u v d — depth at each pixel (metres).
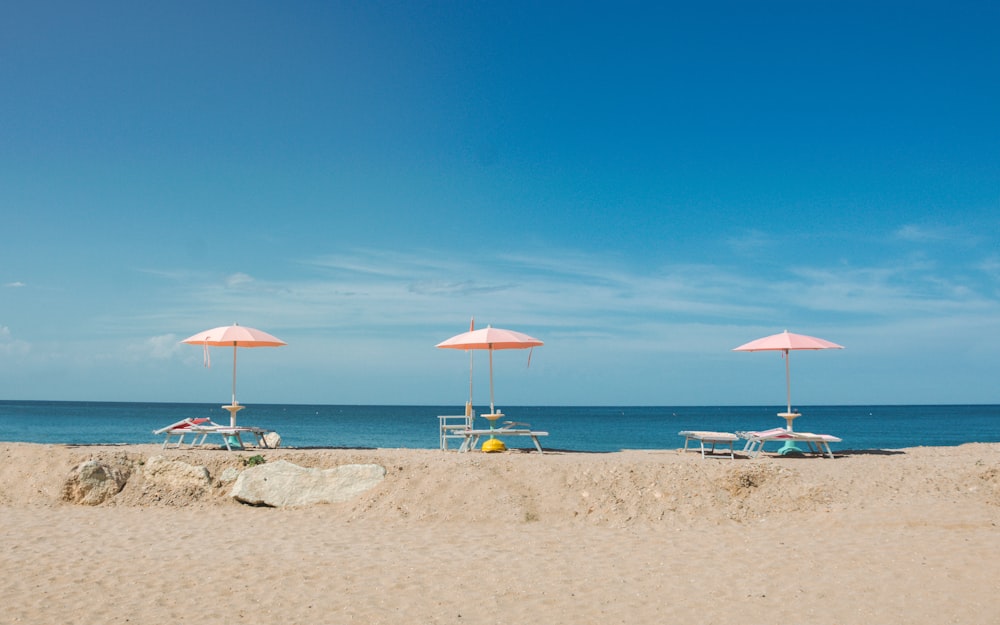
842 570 7.86
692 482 11.20
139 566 8.46
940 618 6.40
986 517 9.62
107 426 51.41
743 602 6.98
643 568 8.20
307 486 12.02
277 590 7.55
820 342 15.24
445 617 6.73
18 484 12.78
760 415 115.00
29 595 7.39
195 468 12.53
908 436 44.25
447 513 10.84
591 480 11.36
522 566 8.36
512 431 14.57
